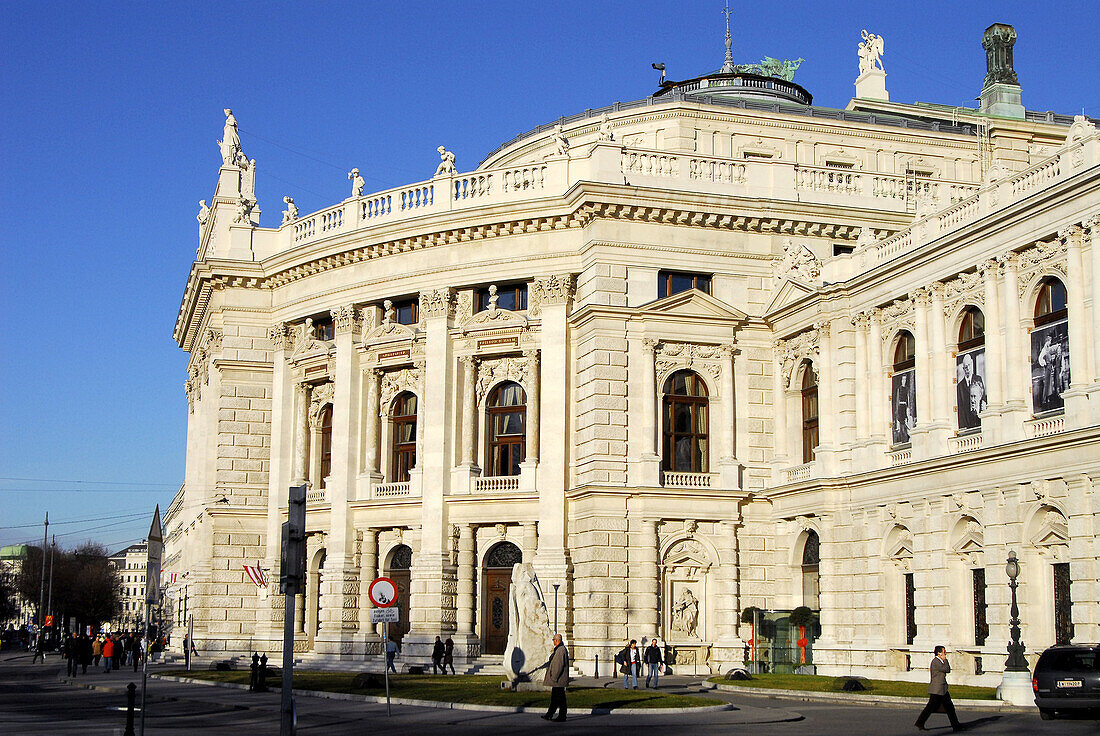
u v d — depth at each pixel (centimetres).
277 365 7150
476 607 6169
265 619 6881
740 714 3584
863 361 5384
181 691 5000
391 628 6419
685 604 5759
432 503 6200
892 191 6325
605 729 3188
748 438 5991
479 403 6369
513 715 3631
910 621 4981
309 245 6825
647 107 7362
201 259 8100
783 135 7444
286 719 2228
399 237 6469
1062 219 4278
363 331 6731
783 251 6138
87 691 5303
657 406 5916
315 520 6762
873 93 8319
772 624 5666
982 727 3136
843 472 5381
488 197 6366
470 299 6400
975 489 4572
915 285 5028
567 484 5975
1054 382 4334
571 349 6116
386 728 3284
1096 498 4012
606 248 5934
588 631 5625
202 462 7862
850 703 4097
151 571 2853
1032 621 4288
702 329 5988
